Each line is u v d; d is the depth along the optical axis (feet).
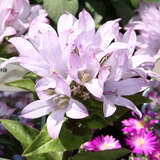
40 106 0.34
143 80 0.35
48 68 0.34
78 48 0.33
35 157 0.43
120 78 0.37
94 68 0.33
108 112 0.32
